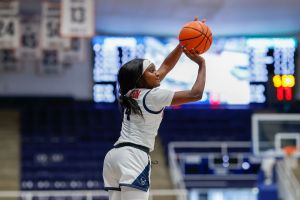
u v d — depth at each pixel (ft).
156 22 74.38
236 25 75.97
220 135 78.13
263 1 66.90
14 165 73.92
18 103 78.13
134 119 18.63
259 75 77.66
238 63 77.97
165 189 68.85
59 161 75.41
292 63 77.61
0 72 77.82
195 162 75.66
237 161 76.64
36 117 78.02
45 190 72.43
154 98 18.35
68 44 58.44
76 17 53.62
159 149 75.77
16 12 57.47
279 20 74.33
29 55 64.34
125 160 18.22
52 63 77.77
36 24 64.39
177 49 20.26
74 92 78.48
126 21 74.08
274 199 60.23
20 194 56.70
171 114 79.05
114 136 77.87
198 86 18.21
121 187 18.15
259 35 78.13
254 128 66.49
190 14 71.26
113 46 76.95
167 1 66.08
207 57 78.23
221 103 78.02
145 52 77.46
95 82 76.69
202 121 78.89
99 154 76.33
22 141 76.38
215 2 66.54
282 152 64.59
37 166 74.49
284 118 66.28
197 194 74.13
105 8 69.10
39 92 78.28
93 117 78.54
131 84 18.81
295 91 77.36
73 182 73.46
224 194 74.33
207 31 19.15
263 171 64.49
